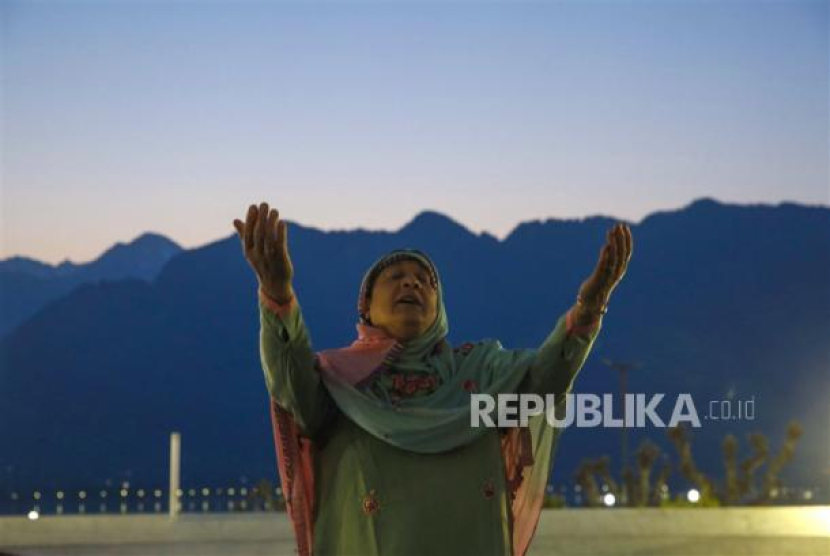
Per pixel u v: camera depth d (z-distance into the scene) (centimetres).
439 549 718
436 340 769
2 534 1703
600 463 3325
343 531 730
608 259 736
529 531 769
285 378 721
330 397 745
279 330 712
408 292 760
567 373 757
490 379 762
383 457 731
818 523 1828
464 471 730
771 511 1831
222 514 1733
